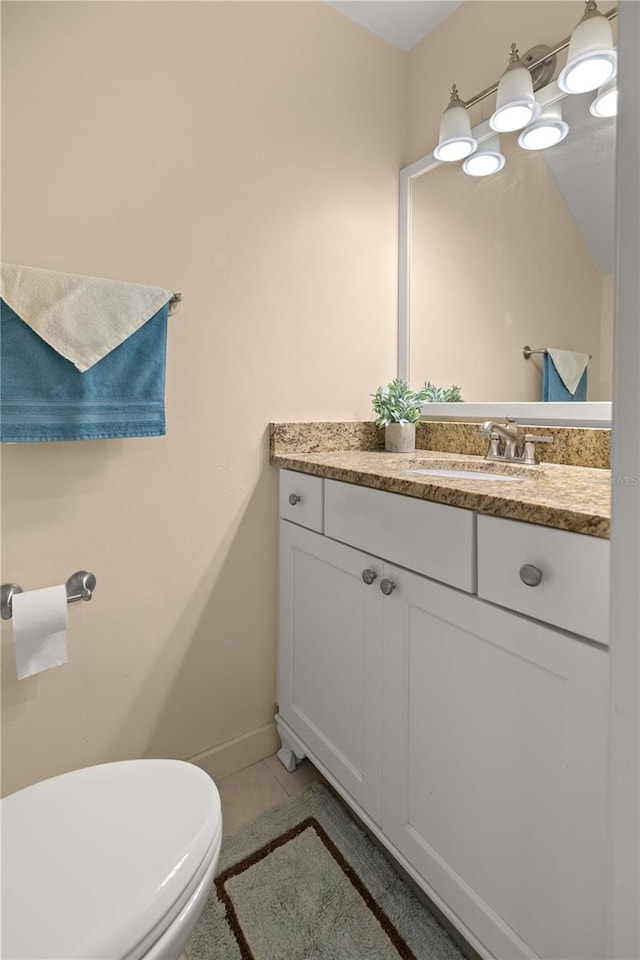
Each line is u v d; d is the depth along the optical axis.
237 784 1.38
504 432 1.36
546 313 1.33
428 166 1.62
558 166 1.29
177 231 1.25
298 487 1.36
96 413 1.08
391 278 1.71
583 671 0.68
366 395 1.66
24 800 0.78
